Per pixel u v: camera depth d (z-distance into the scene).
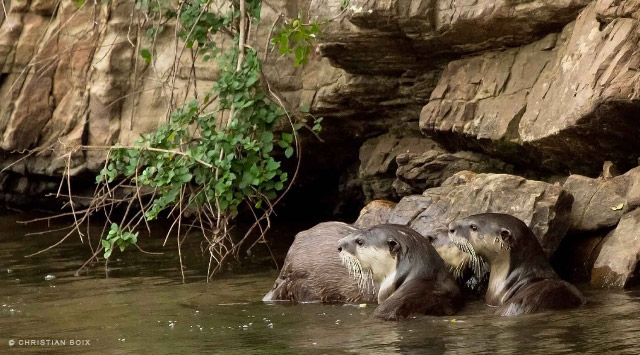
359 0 19.69
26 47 26.36
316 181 24.58
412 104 21.33
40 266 20.28
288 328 13.95
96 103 25.33
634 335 12.14
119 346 13.19
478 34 19.28
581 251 16.42
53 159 25.89
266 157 19.25
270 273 18.80
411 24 19.47
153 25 24.34
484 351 11.80
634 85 15.99
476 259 15.58
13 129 26.09
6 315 15.63
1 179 27.28
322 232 16.89
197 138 19.72
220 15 20.61
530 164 18.92
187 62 23.84
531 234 15.15
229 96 20.03
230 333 13.77
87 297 16.95
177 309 15.68
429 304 14.28
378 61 20.73
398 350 12.10
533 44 19.00
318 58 22.44
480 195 16.59
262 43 22.73
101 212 26.66
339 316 14.66
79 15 25.84
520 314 13.86
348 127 22.55
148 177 19.11
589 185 16.62
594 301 14.38
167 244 22.59
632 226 15.73
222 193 18.70
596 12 17.19
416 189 20.39
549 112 17.64
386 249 15.35
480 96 19.31
